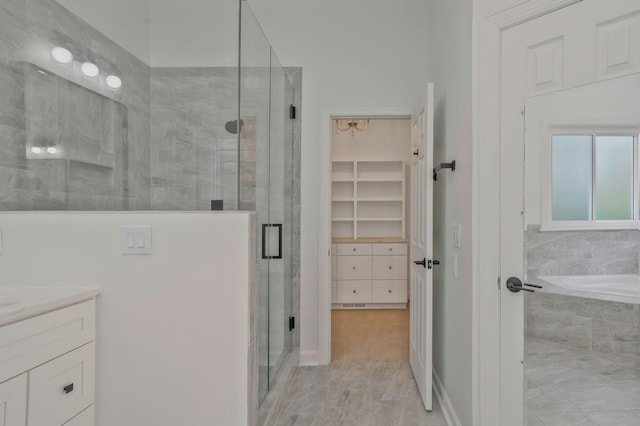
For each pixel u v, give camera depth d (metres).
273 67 2.28
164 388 1.44
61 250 1.44
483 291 1.56
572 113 1.35
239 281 1.43
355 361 2.85
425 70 2.77
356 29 2.79
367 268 4.41
